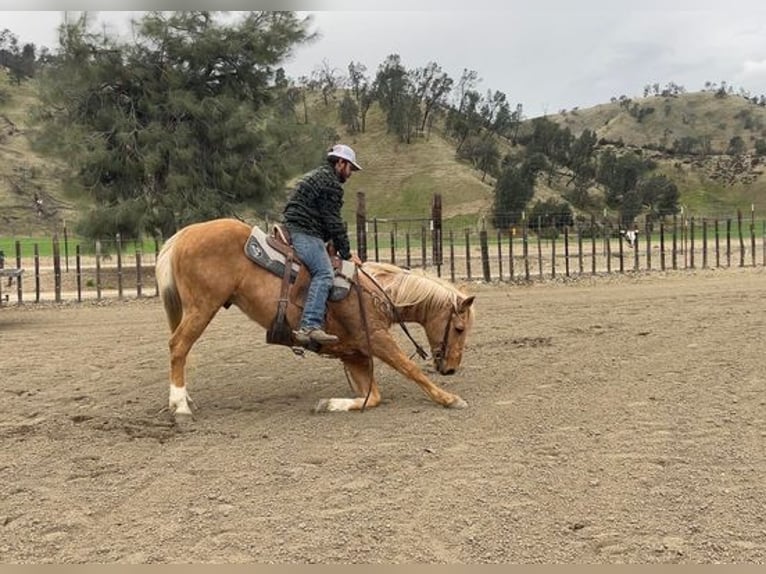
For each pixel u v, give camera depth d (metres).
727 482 4.65
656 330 10.25
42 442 5.74
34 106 23.41
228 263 6.29
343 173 6.45
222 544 3.94
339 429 5.96
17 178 69.50
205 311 6.32
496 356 8.84
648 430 5.73
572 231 34.56
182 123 23.00
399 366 6.64
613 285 16.92
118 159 22.69
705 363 8.02
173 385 6.37
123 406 6.89
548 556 3.78
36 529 4.16
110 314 13.98
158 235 23.72
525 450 5.32
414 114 91.19
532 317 12.02
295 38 24.41
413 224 53.75
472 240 33.38
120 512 4.39
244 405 6.89
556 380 7.49
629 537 3.95
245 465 5.13
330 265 6.40
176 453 5.43
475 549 3.85
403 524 4.14
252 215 24.81
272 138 23.95
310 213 6.40
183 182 22.45
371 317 6.59
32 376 8.27
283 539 3.98
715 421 5.92
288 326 6.36
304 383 7.78
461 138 92.44
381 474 4.91
